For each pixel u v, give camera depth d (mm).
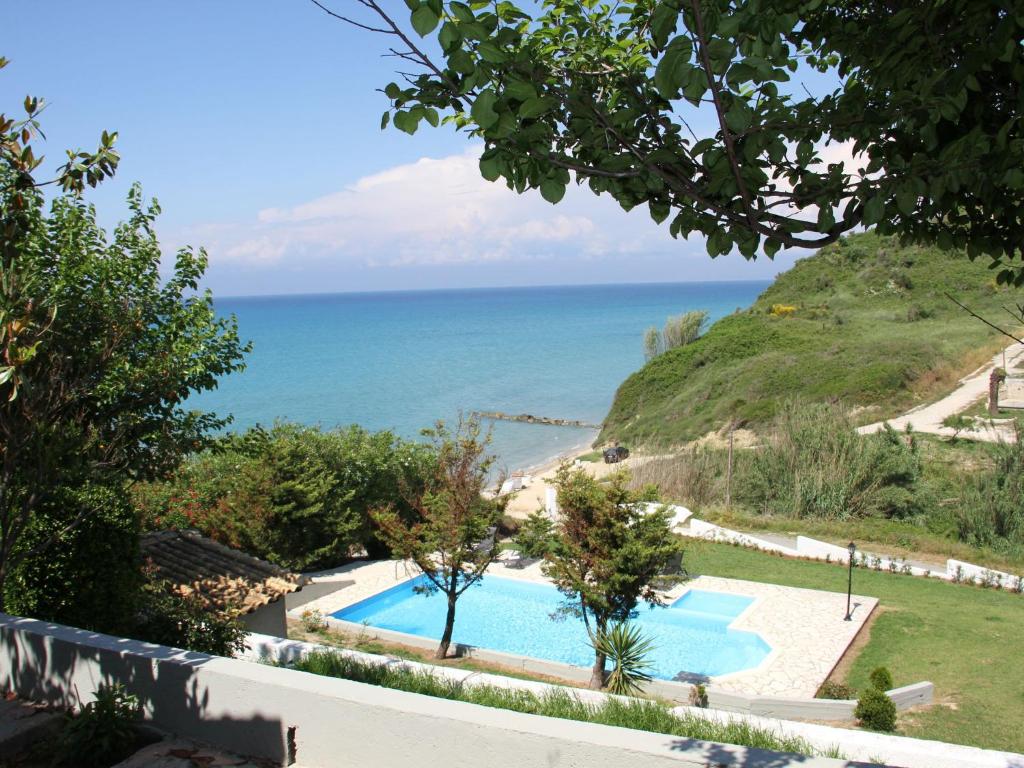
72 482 8562
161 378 9539
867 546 23391
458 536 15445
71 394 7594
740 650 16500
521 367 96000
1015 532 22547
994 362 39781
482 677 8477
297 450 21422
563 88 2959
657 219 3295
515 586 21391
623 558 13617
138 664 4723
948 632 16094
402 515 24641
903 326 48875
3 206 7133
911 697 12539
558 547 14695
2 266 6590
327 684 4289
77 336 8445
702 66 2490
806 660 15078
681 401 47062
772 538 24625
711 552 23234
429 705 4008
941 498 25297
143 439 9883
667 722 7098
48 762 4457
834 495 26125
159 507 17766
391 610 19781
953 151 2900
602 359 104438
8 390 6488
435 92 2785
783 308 56406
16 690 5273
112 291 9273
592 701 7555
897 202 3074
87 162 6668
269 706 4324
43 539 8781
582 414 65250
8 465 6750
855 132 3213
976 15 2789
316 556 21484
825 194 3135
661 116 3090
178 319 10289
